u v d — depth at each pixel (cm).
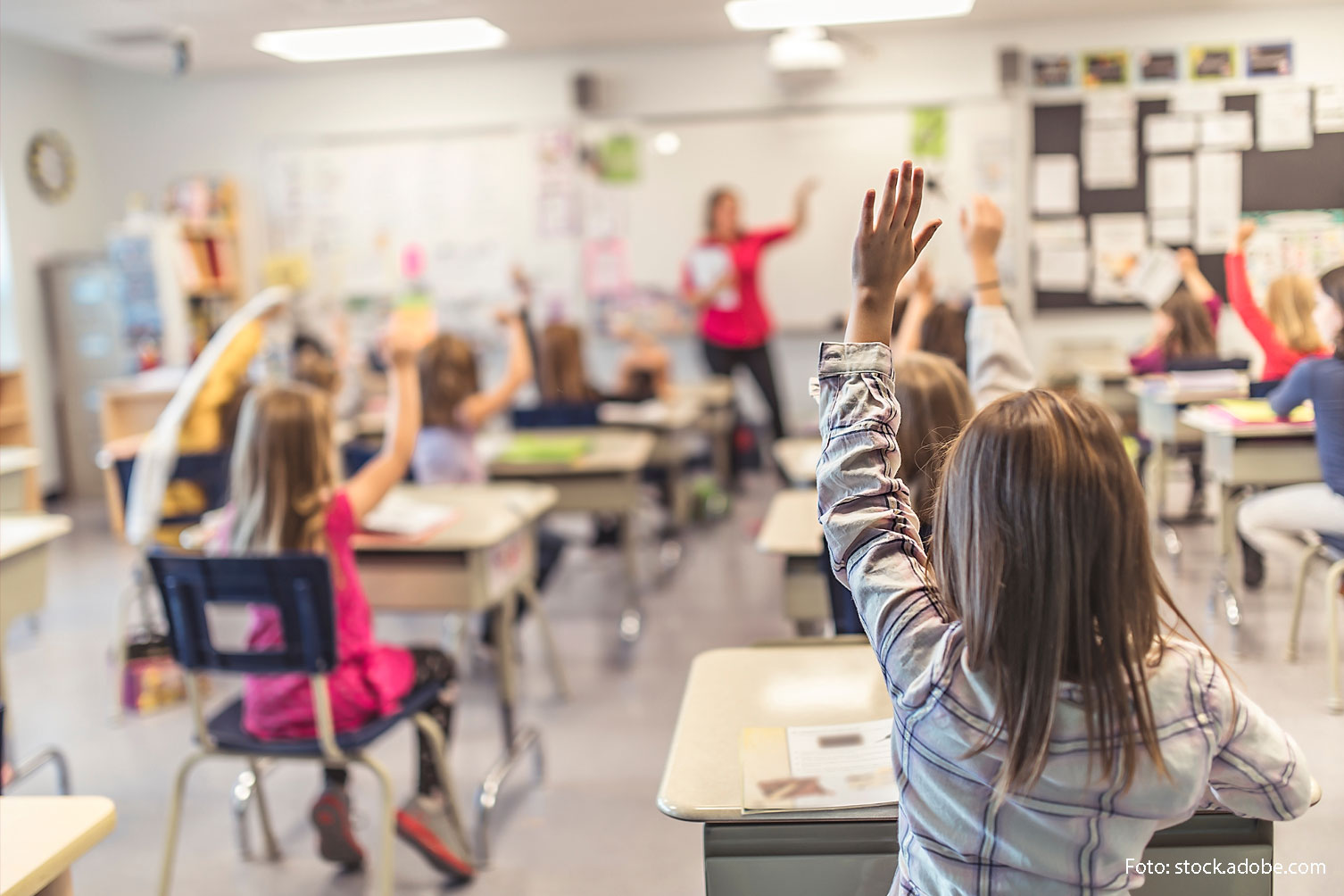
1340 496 155
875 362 96
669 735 280
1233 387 178
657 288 618
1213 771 85
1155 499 189
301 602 183
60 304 596
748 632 357
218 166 627
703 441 585
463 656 345
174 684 316
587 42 445
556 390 456
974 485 81
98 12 320
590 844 226
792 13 309
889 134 571
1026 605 78
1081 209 221
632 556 362
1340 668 146
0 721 176
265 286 639
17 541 230
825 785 114
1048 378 249
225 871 224
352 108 613
